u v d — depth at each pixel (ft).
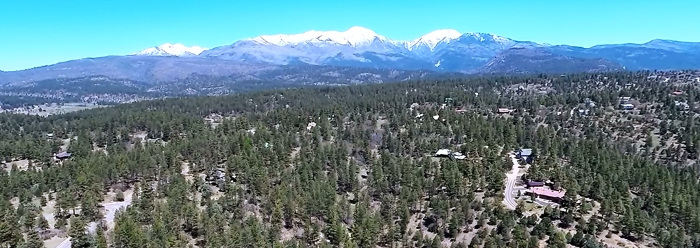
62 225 643.86
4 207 650.02
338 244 601.62
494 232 609.42
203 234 614.75
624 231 641.81
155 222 591.78
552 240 581.53
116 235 561.43
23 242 567.59
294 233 641.81
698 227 654.53
